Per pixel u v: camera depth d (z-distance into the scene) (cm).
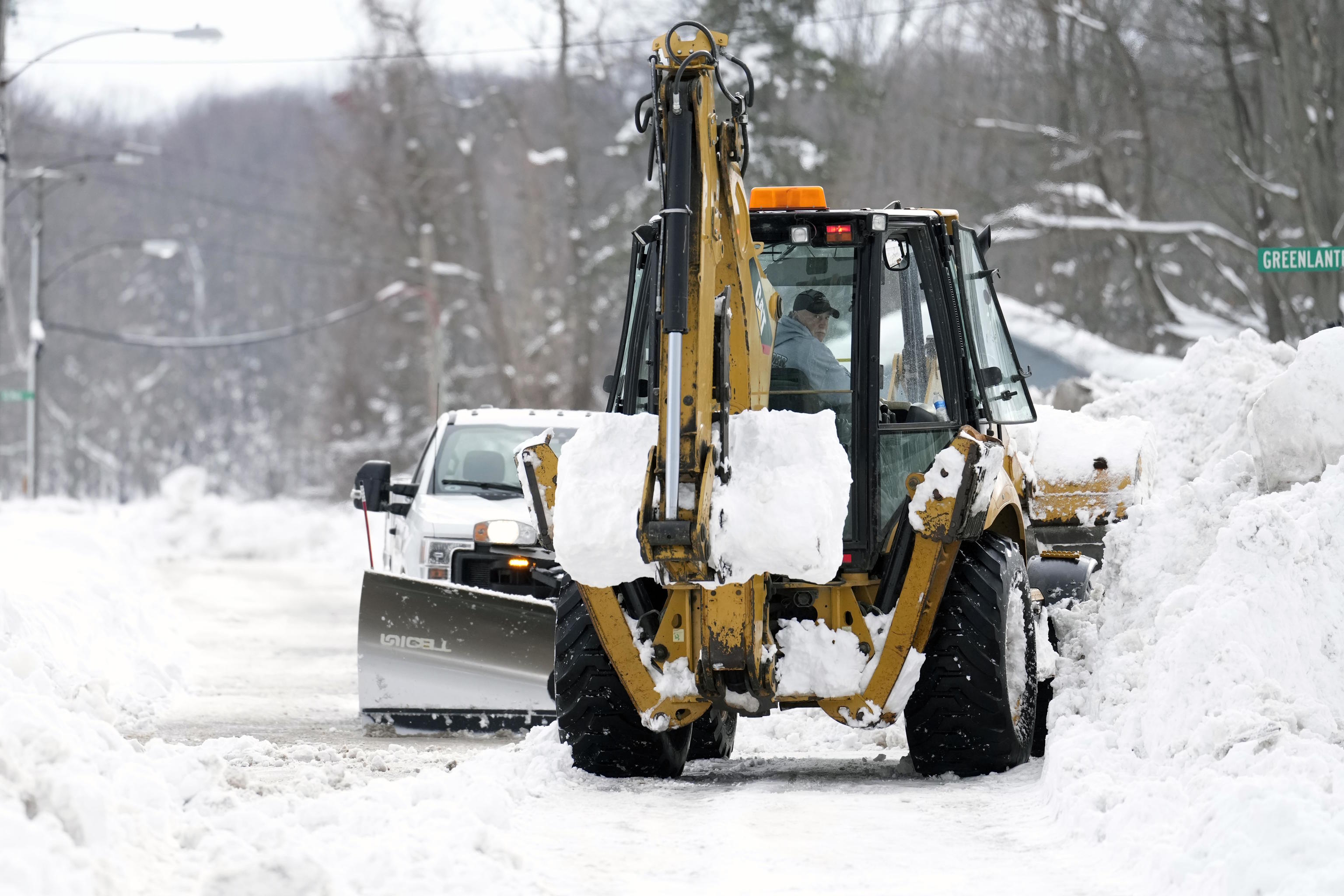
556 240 11900
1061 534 2248
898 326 1642
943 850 1223
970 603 1570
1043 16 8038
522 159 11881
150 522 7156
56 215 18850
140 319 19800
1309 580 1531
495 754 1683
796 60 9450
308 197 19138
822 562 1394
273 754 1764
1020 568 1661
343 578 5550
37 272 8644
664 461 1412
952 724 1568
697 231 1423
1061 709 1592
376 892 1030
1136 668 1550
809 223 1584
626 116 11269
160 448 19338
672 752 1647
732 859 1195
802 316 1602
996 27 8475
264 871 978
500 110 12719
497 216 14062
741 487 1407
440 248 12544
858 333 1577
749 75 1482
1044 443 2280
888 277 1645
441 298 12438
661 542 1382
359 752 1834
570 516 1452
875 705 1545
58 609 2597
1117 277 9406
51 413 18325
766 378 1524
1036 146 8331
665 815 1387
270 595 4819
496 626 2136
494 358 13262
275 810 1259
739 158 1491
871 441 1561
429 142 12500
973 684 1556
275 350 19775
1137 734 1434
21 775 1004
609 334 11500
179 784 1290
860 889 1101
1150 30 7356
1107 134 7750
